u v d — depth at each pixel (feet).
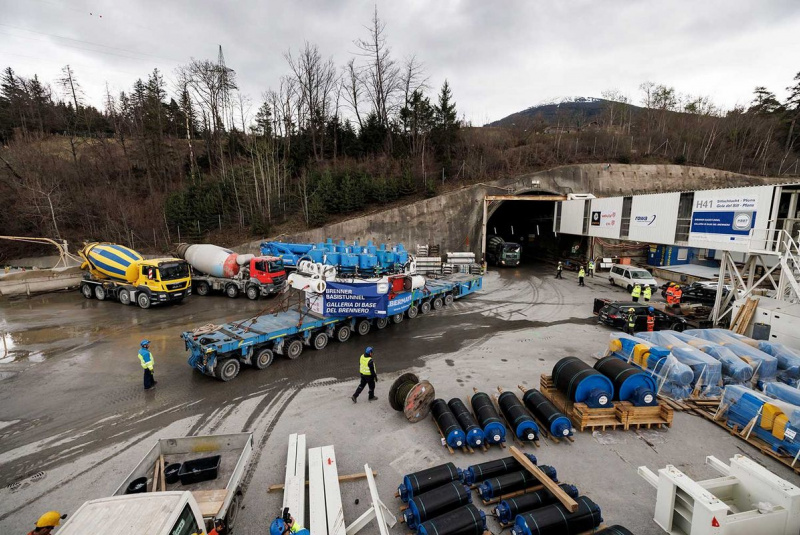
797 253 42.19
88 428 28.89
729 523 17.10
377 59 137.39
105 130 167.73
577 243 110.11
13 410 31.50
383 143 136.36
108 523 13.20
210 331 39.11
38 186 103.50
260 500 21.44
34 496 21.90
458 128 131.03
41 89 177.27
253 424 29.30
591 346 46.26
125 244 106.83
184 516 14.15
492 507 20.95
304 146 133.18
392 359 42.14
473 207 109.81
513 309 63.93
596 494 22.03
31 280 74.69
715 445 27.02
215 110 134.72
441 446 26.53
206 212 109.50
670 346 37.11
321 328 45.19
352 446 26.50
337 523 18.58
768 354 36.70
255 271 68.64
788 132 163.53
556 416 26.99
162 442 22.34
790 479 23.35
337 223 103.30
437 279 71.20
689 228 61.72
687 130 153.89
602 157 128.67
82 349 44.88
